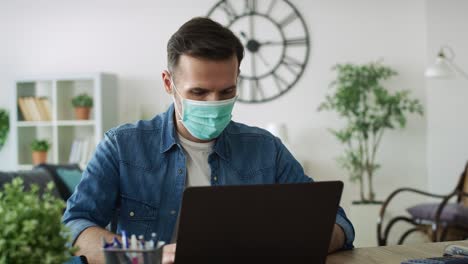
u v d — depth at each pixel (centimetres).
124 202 152
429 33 484
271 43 495
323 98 493
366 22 492
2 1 534
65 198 399
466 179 408
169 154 154
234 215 108
